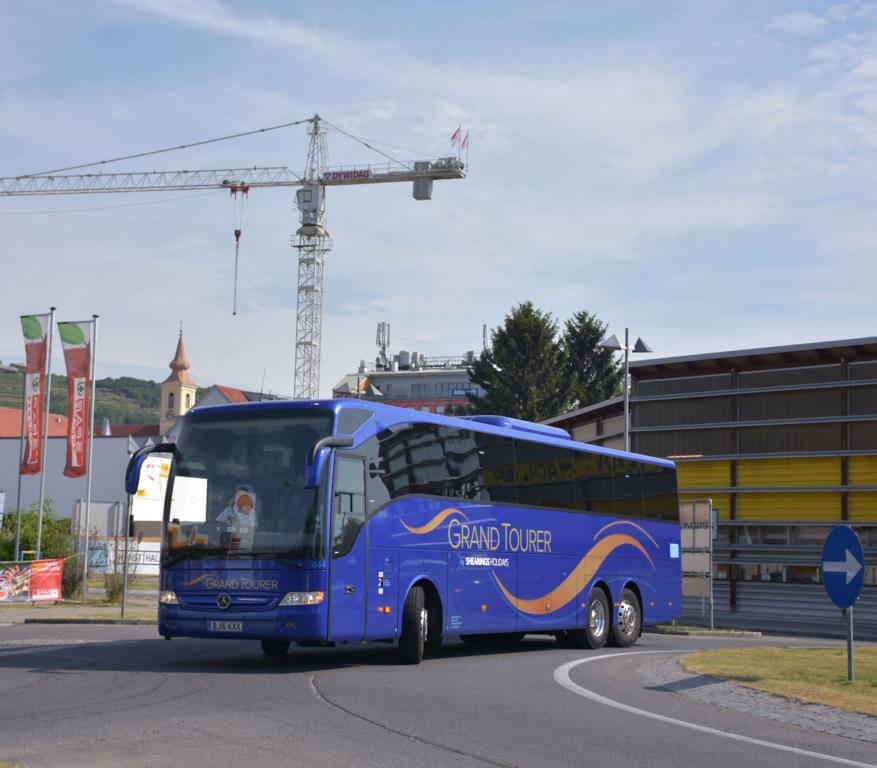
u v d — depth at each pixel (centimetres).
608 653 2112
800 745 1043
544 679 1527
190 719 1084
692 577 3278
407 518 1736
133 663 1639
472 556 1897
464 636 2423
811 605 3759
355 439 1639
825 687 1430
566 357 8994
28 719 1078
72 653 1791
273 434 1611
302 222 13288
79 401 3641
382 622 1656
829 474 3762
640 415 4231
